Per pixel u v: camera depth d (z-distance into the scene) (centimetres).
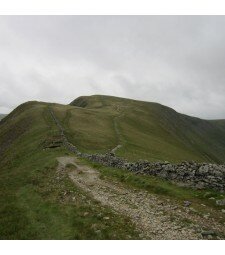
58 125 9069
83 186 3041
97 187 2991
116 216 2128
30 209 2466
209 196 2439
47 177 3562
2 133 11725
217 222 2005
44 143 6694
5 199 2842
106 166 4122
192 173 2803
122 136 9094
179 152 11206
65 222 2072
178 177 2898
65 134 7825
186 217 2097
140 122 16100
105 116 13425
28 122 10581
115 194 2706
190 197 2488
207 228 1914
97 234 1839
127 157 5966
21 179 3612
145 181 2950
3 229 2102
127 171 3597
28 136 8156
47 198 2669
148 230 1905
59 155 5281
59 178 3456
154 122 18575
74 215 2153
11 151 7481
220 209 2220
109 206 2366
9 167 5841
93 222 2016
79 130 8762
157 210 2253
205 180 2658
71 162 4544
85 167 4131
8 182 3581
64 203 2467
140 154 6919
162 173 3075
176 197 2527
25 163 5391
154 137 13212
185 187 2723
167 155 8794
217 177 2609
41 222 2152
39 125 9175
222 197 2380
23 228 2089
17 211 2448
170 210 2238
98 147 6969
